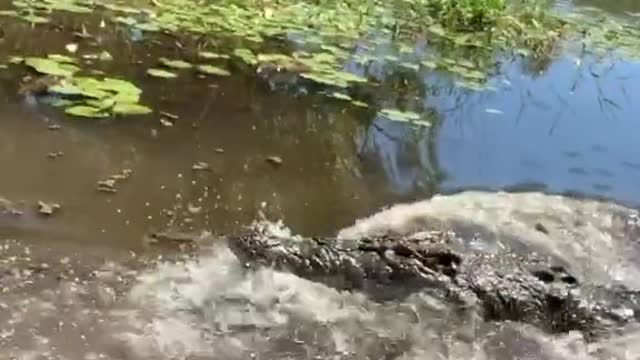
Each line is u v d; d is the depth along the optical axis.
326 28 7.34
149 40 6.28
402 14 8.30
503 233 4.10
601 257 4.02
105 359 2.95
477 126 5.77
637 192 5.04
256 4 7.65
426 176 4.89
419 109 5.93
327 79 5.89
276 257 3.62
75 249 3.59
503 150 5.41
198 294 3.40
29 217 3.76
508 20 8.49
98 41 6.10
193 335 3.15
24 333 3.00
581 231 4.26
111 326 3.12
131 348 3.02
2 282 3.26
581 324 3.50
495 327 3.44
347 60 6.62
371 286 3.56
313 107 5.61
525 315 3.50
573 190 4.96
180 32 6.54
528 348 3.34
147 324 3.17
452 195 4.62
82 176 4.20
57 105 4.91
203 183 4.36
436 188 4.75
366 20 7.85
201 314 3.28
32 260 3.45
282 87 5.84
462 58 7.31
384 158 5.05
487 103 6.24
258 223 4.05
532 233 4.14
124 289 3.36
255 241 3.69
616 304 3.62
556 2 10.15
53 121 4.72
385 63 6.75
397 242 3.74
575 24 8.98
